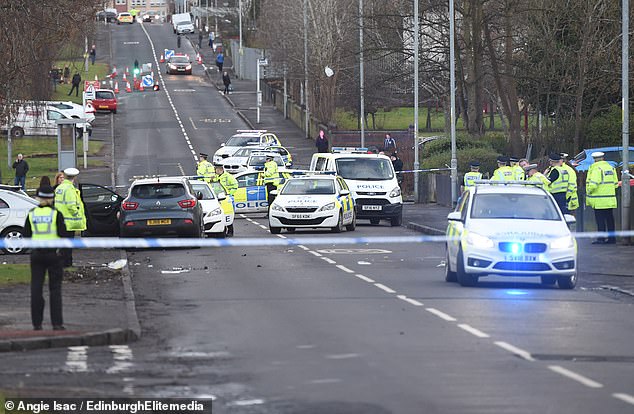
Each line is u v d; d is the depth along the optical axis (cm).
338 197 11256
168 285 6738
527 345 4481
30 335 4612
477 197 6881
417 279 6994
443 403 3391
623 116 9362
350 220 11550
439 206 14950
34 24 8638
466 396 3494
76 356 4316
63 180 7888
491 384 3688
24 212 9069
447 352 4306
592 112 15675
